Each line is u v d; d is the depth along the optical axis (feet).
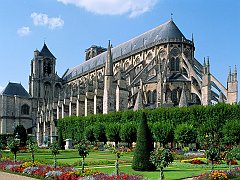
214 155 105.19
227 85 280.51
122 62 398.21
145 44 372.58
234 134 205.46
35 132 473.26
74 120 331.36
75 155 202.08
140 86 304.71
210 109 228.22
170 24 356.18
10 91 473.26
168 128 223.10
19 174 108.68
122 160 165.78
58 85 536.83
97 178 86.99
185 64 327.26
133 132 242.78
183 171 118.21
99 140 278.26
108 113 293.43
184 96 270.05
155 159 88.02
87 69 486.38
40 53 530.68
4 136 337.72
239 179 81.87
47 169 104.42
